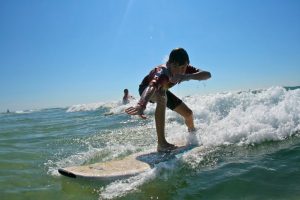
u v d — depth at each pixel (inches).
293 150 139.5
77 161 161.0
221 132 171.0
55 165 154.3
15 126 375.6
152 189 111.2
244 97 238.7
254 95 237.1
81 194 111.8
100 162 150.2
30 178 133.3
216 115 230.2
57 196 111.3
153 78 148.3
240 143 160.6
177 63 154.3
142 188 112.9
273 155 136.9
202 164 135.3
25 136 267.4
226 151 150.9
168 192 107.7
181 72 159.0
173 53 154.4
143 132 235.5
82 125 331.0
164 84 148.0
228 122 185.6
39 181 129.0
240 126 172.1
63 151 188.4
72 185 121.7
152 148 175.3
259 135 160.4
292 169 117.5
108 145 198.2
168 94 178.1
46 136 258.1
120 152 173.9
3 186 124.0
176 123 252.1
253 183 108.6
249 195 100.1
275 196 97.3
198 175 121.8
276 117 174.6
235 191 104.2
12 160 166.9
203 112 235.0
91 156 169.6
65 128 315.3
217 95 252.7
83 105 768.3
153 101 163.3
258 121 174.9
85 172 127.0
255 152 144.8
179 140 176.9
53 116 563.5
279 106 187.6
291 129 166.7
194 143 169.0
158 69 156.4
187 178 119.6
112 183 120.5
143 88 163.6
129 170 129.1
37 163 159.6
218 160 138.8
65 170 129.6
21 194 114.7
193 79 153.3
